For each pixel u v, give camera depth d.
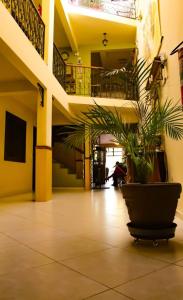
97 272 1.73
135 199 2.35
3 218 3.72
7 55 4.20
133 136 2.61
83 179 10.59
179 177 3.62
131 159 2.67
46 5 6.22
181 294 1.42
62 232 2.88
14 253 2.14
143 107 3.08
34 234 2.79
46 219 3.66
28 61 4.73
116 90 8.41
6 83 6.16
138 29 8.24
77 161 11.19
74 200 6.05
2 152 6.83
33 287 1.51
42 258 2.01
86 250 2.21
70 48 10.30
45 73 5.77
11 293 1.44
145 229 2.30
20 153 8.03
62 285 1.53
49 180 6.02
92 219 3.66
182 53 3.19
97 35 9.58
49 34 6.19
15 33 4.17
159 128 2.60
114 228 3.08
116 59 11.05
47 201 5.76
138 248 2.26
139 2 7.89
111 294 1.42
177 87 3.59
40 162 5.74
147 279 1.61
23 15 4.83
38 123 5.81
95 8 8.93
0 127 6.75
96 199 6.29
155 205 2.30
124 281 1.58
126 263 1.89
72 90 9.06
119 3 9.18
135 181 2.56
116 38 9.77
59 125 10.41
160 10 4.62
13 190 7.42
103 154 11.89
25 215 3.97
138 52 8.35
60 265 1.86
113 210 4.52
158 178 4.03
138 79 2.89
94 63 11.51
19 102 7.99
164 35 4.32
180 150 3.56
